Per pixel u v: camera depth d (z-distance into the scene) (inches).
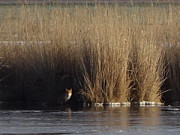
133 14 2504.9
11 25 2532.0
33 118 1972.2
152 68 2353.6
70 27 2438.5
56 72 2422.5
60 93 2405.3
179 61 2432.3
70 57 2402.8
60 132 1720.0
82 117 1993.1
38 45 2436.0
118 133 1704.0
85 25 2423.7
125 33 2347.4
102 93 2311.8
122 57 2303.2
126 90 2320.4
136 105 2311.8
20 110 2170.3
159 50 2381.9
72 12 2568.9
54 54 2420.0
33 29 2486.5
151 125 1834.4
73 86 2395.4
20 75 2442.2
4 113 2091.5
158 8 2598.4
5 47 2461.9
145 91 2345.0
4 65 2449.6
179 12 2566.4
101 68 2305.6
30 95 2440.9
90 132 1720.0
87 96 2315.5
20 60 2447.1
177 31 2465.6
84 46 2354.8
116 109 2191.2
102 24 2369.6
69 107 2255.2
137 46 2363.4
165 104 2353.6
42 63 2426.2
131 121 1908.2
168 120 1926.7
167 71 2436.0
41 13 2566.4
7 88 2465.6
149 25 2456.9
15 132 1721.2
